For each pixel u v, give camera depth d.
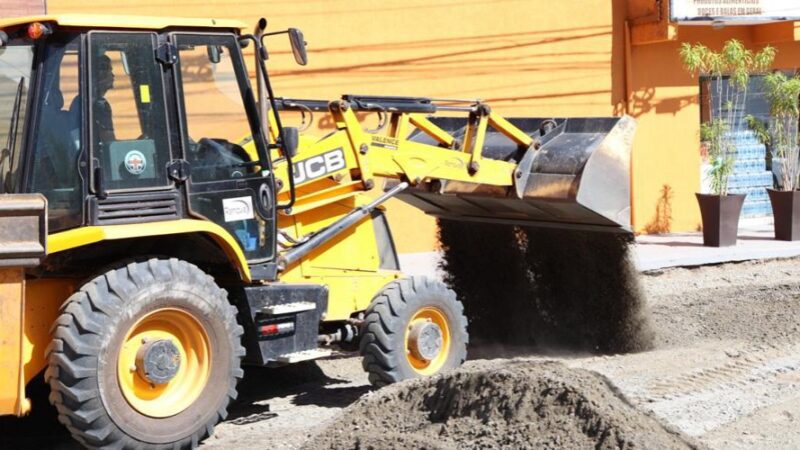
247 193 7.25
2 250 6.02
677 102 16.48
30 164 6.40
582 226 9.22
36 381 7.88
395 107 8.45
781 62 17.23
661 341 9.89
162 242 7.11
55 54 6.49
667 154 16.45
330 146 8.07
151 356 6.54
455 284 10.39
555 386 5.93
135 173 6.70
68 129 6.52
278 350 7.49
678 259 13.83
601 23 15.79
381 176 8.49
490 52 14.95
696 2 15.59
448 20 14.62
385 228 8.89
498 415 5.96
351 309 8.11
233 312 6.93
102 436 6.36
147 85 6.77
